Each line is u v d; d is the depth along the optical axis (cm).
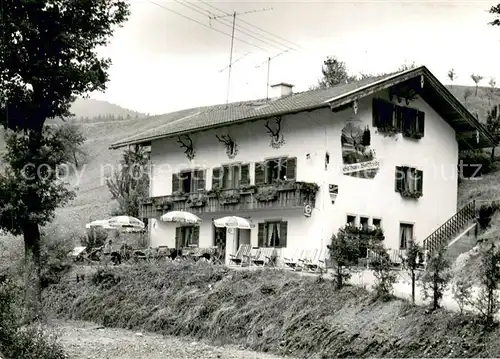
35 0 3266
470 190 4253
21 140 3441
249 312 2703
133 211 4859
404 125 3719
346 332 2358
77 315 3306
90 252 4094
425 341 2142
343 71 5784
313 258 3319
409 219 3700
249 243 3775
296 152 3531
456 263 3036
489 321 2080
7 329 2031
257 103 4294
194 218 3719
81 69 3428
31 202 3422
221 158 3941
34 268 3388
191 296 2981
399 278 2627
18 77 3394
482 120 6081
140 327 3000
